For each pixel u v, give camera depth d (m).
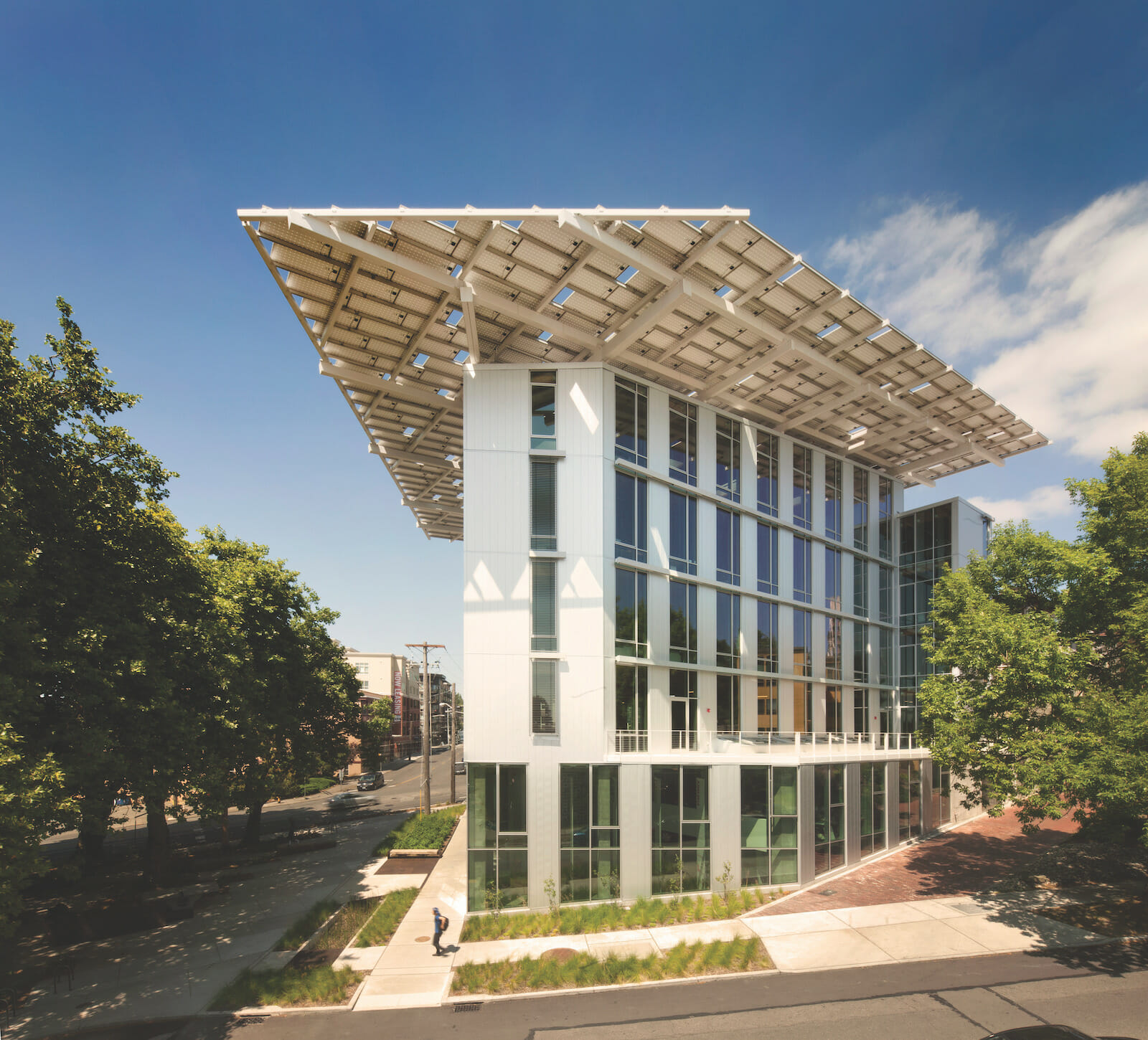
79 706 14.15
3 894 10.42
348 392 24.34
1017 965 14.19
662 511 22.38
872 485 33.25
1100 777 13.70
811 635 28.14
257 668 24.67
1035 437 30.45
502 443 20.25
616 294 19.08
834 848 21.56
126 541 16.12
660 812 19.12
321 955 15.91
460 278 17.70
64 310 14.63
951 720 18.56
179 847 31.89
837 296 19.19
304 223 15.21
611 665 19.78
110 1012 13.12
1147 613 14.94
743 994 13.27
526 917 17.52
